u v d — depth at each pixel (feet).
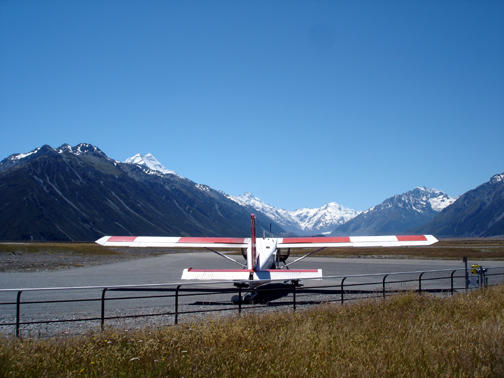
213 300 56.34
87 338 27.71
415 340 25.84
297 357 23.26
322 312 37.35
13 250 175.42
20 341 27.07
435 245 350.64
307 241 63.52
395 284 71.72
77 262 146.92
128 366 21.95
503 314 33.96
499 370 20.57
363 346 25.30
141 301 55.36
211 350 24.23
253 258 55.72
